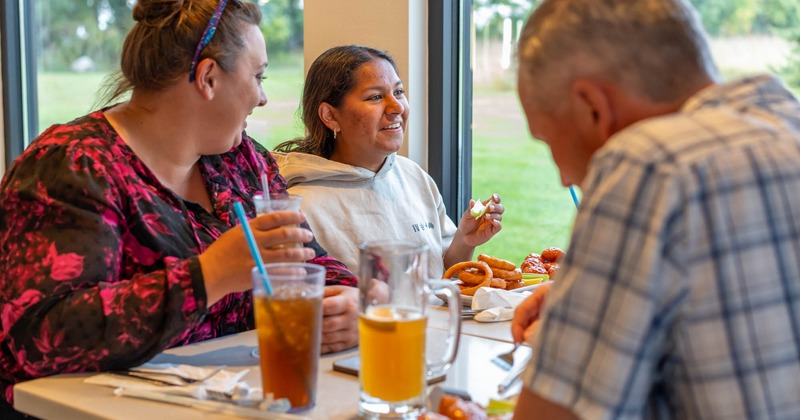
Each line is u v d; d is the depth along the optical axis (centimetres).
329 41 276
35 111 373
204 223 155
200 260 128
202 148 156
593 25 86
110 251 134
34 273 129
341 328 142
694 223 75
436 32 270
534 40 91
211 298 127
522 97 95
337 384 124
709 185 75
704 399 77
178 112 150
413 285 106
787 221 76
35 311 127
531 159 260
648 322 76
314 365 112
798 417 76
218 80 149
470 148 277
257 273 110
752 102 86
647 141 79
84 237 132
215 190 164
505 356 135
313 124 237
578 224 81
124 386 122
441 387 116
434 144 275
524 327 136
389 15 266
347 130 231
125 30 344
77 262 130
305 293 110
